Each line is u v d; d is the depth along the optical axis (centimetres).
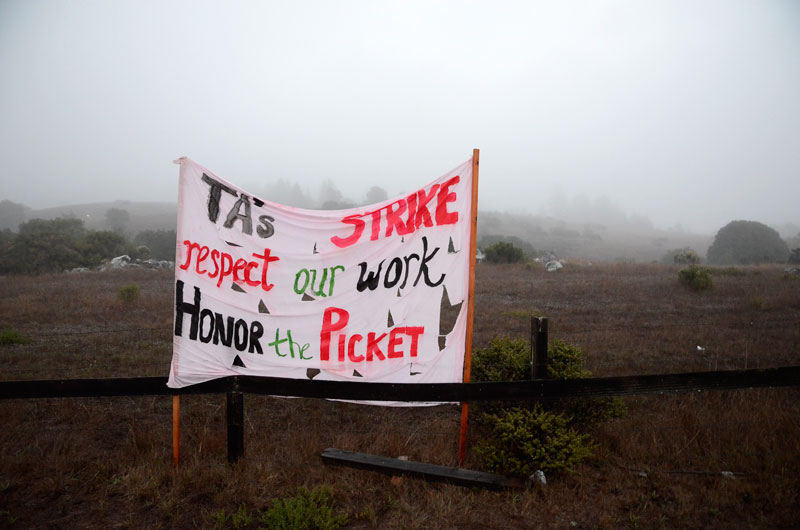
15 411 531
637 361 732
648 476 396
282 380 398
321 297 426
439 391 386
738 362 723
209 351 421
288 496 371
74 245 2759
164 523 344
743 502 360
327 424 518
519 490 372
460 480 380
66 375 666
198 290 418
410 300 417
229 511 355
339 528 332
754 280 1817
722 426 467
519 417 400
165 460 425
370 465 404
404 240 417
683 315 1116
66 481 392
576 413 445
